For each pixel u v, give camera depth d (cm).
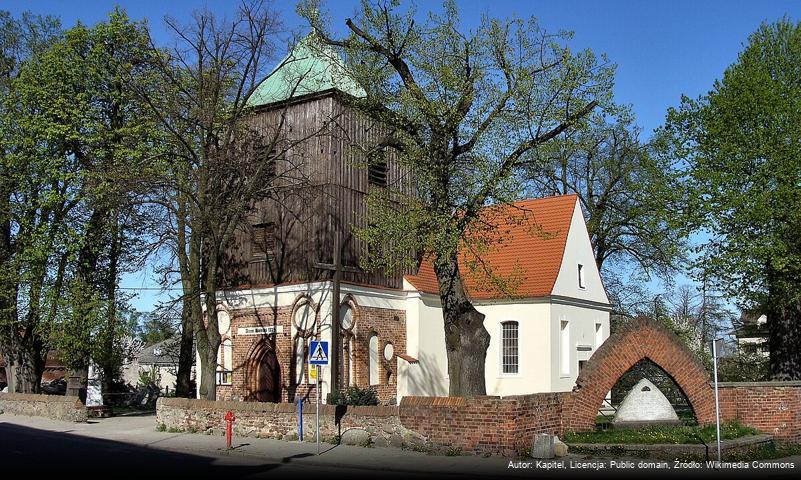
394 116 2317
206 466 1772
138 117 3145
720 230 2772
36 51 3306
